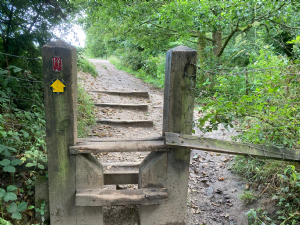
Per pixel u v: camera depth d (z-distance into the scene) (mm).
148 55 11164
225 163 3539
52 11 3260
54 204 2137
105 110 5340
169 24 6719
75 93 2035
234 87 3410
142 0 6863
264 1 5469
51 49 1823
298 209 2346
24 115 2717
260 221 2451
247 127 3576
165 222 2318
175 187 2250
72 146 2020
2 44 2996
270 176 2787
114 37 8984
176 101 2072
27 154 2150
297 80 2584
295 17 5965
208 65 7547
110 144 2084
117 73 10922
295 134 2521
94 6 6137
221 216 2682
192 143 2025
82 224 2203
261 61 3725
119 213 2553
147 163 2264
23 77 3088
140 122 4883
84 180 2117
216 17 6141
